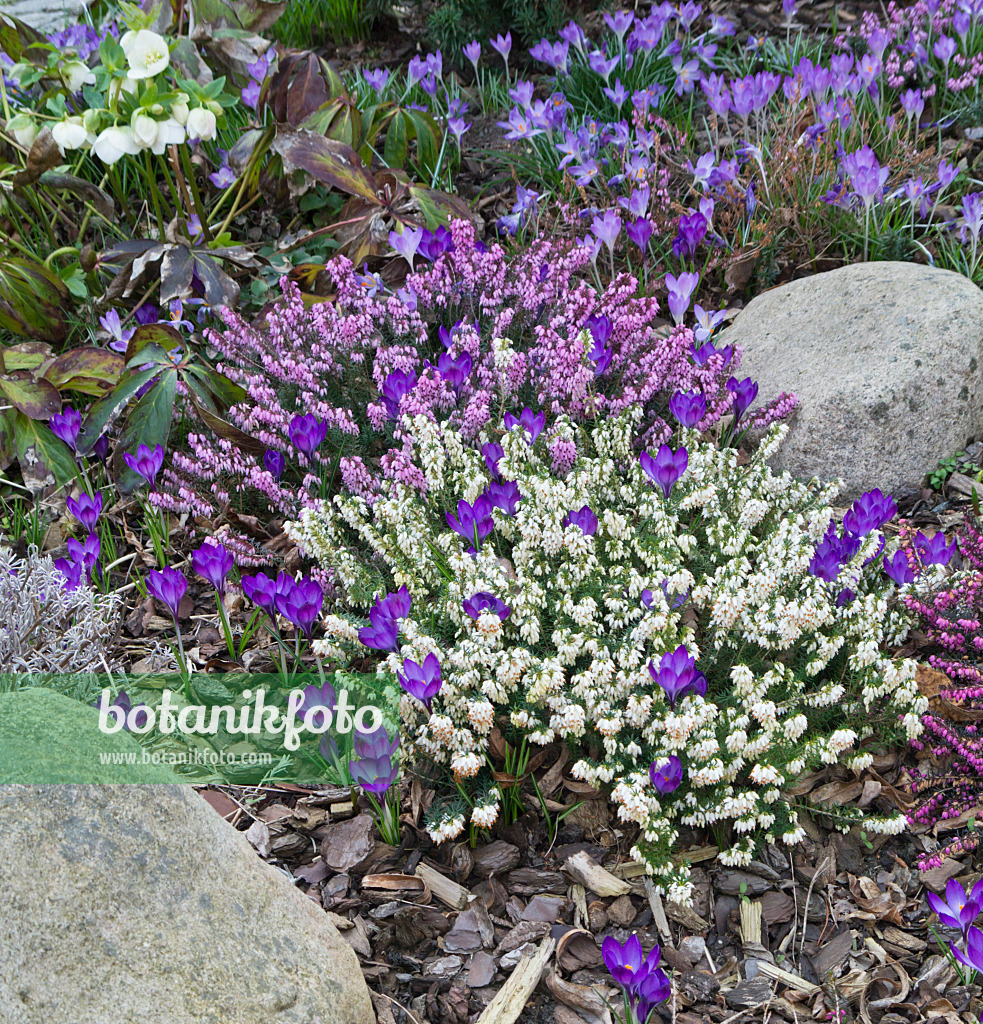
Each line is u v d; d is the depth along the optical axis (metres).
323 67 2.26
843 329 2.02
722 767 1.56
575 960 1.57
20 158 2.25
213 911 1.44
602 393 1.99
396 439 1.94
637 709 1.58
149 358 1.94
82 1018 1.37
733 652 1.69
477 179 2.61
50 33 2.79
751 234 2.24
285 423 1.92
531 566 1.71
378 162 2.43
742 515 1.76
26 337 2.12
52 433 1.96
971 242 2.19
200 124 2.00
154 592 1.68
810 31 2.90
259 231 2.47
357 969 1.51
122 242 2.11
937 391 1.95
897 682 1.62
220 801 1.67
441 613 1.70
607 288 2.10
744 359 2.08
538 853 1.64
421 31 3.12
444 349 2.04
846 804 1.65
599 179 2.37
